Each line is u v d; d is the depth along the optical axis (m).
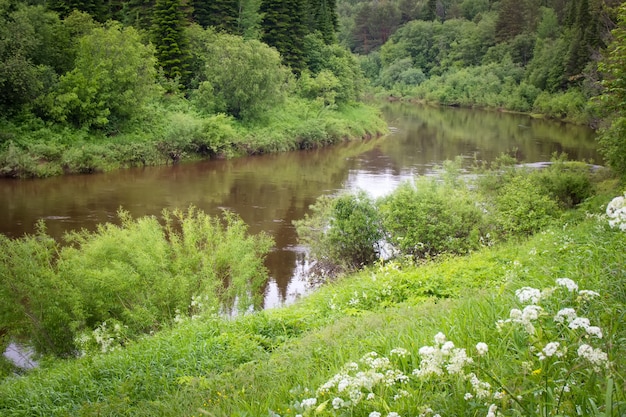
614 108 14.48
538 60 75.69
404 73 97.62
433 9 120.19
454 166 21.58
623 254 6.23
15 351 11.83
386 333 5.95
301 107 47.72
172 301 11.70
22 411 6.77
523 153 37.94
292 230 20.44
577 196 18.19
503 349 4.38
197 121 35.53
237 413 4.41
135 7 49.06
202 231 13.79
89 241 12.87
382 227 16.03
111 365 7.74
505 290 6.54
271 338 8.09
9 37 30.33
